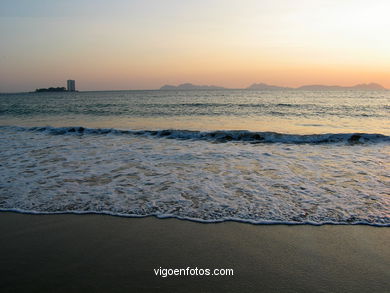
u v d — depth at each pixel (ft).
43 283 9.62
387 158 27.09
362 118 64.59
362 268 10.40
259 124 54.80
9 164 25.27
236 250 11.65
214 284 9.64
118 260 10.98
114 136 41.60
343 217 14.34
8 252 11.50
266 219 14.20
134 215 14.78
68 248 11.78
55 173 22.36
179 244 12.11
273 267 10.54
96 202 16.46
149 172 22.70
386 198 16.75
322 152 30.27
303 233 12.88
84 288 9.38
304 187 18.84
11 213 15.08
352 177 21.09
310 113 76.84
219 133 40.09
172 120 62.80
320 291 9.27
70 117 73.10
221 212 15.02
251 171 22.88
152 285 9.55
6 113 87.92
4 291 9.23
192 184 19.60
